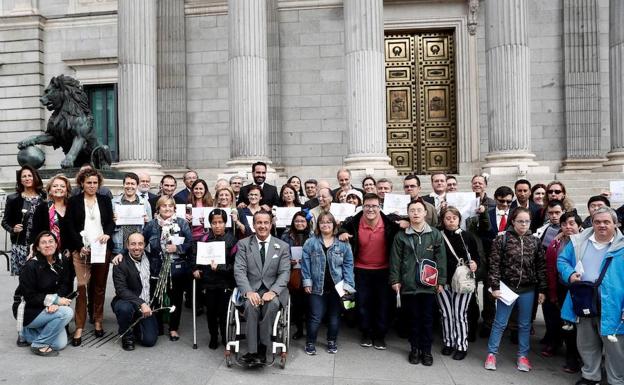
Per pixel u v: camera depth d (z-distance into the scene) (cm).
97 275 753
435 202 856
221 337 745
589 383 582
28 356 657
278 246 679
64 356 661
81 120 1398
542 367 651
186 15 2122
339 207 786
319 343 738
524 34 1455
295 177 1070
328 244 691
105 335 758
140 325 715
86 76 2306
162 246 741
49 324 662
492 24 1476
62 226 729
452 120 2014
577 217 639
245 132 1511
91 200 761
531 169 1434
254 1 1530
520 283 638
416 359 657
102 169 1404
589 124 1897
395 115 2045
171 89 2095
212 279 707
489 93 1491
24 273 665
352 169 1435
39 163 1405
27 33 2306
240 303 662
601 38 1917
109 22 2284
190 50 2122
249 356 625
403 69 2042
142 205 799
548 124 1944
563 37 1923
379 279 713
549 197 787
